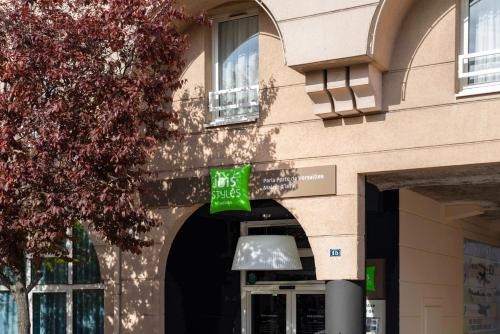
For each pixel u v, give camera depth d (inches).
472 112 387.9
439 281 538.3
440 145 394.3
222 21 485.4
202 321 513.3
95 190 370.9
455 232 585.3
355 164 415.5
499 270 713.0
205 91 475.5
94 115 378.6
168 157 479.2
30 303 539.2
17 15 382.3
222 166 460.4
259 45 459.8
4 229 365.7
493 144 381.1
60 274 533.6
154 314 474.6
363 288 415.5
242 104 469.1
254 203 461.7
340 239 415.2
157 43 400.5
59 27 388.8
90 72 388.2
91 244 525.3
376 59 398.3
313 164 429.1
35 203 362.0
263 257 470.6
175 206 473.1
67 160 376.2
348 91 409.7
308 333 510.9
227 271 537.6
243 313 534.9
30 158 369.1
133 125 385.1
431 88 399.9
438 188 487.5
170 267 489.4
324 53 401.4
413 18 409.1
